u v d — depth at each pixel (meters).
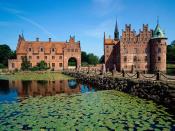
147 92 22.86
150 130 12.14
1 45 131.12
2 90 33.19
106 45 89.81
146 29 80.25
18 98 24.70
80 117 15.16
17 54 99.69
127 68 79.44
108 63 89.62
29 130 12.43
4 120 14.61
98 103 20.45
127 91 27.56
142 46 80.00
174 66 97.56
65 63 102.12
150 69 79.69
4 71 86.44
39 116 15.62
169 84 19.53
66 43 102.81
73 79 55.50
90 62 136.88
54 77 62.56
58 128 12.68
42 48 102.12
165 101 19.09
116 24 104.88
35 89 34.22
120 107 18.28
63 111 17.19
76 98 23.91
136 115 15.41
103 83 36.59
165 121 13.81
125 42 79.56
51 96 25.97
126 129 12.34
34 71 85.25
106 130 12.20
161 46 75.00
